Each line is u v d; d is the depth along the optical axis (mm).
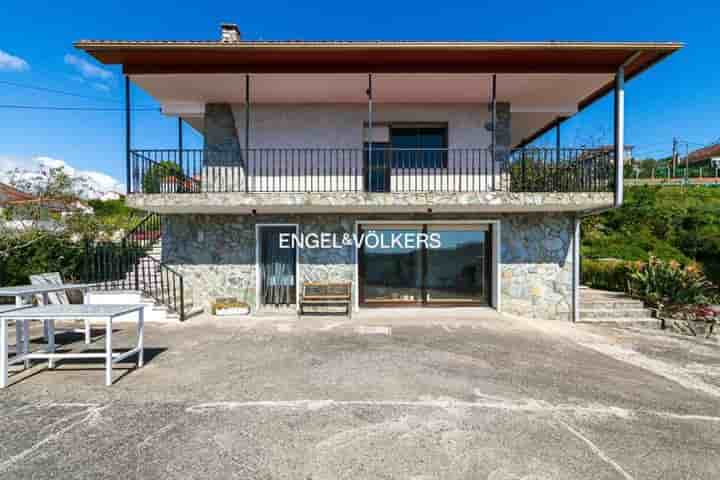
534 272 8352
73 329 6891
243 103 8766
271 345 5812
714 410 3660
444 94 8234
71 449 2848
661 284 8250
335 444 2930
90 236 11508
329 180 8797
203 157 8750
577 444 2984
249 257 8539
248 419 3342
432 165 8883
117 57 6992
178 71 7152
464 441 2994
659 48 6652
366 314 8211
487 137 8781
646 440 3066
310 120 8820
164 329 6891
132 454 2781
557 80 7520
